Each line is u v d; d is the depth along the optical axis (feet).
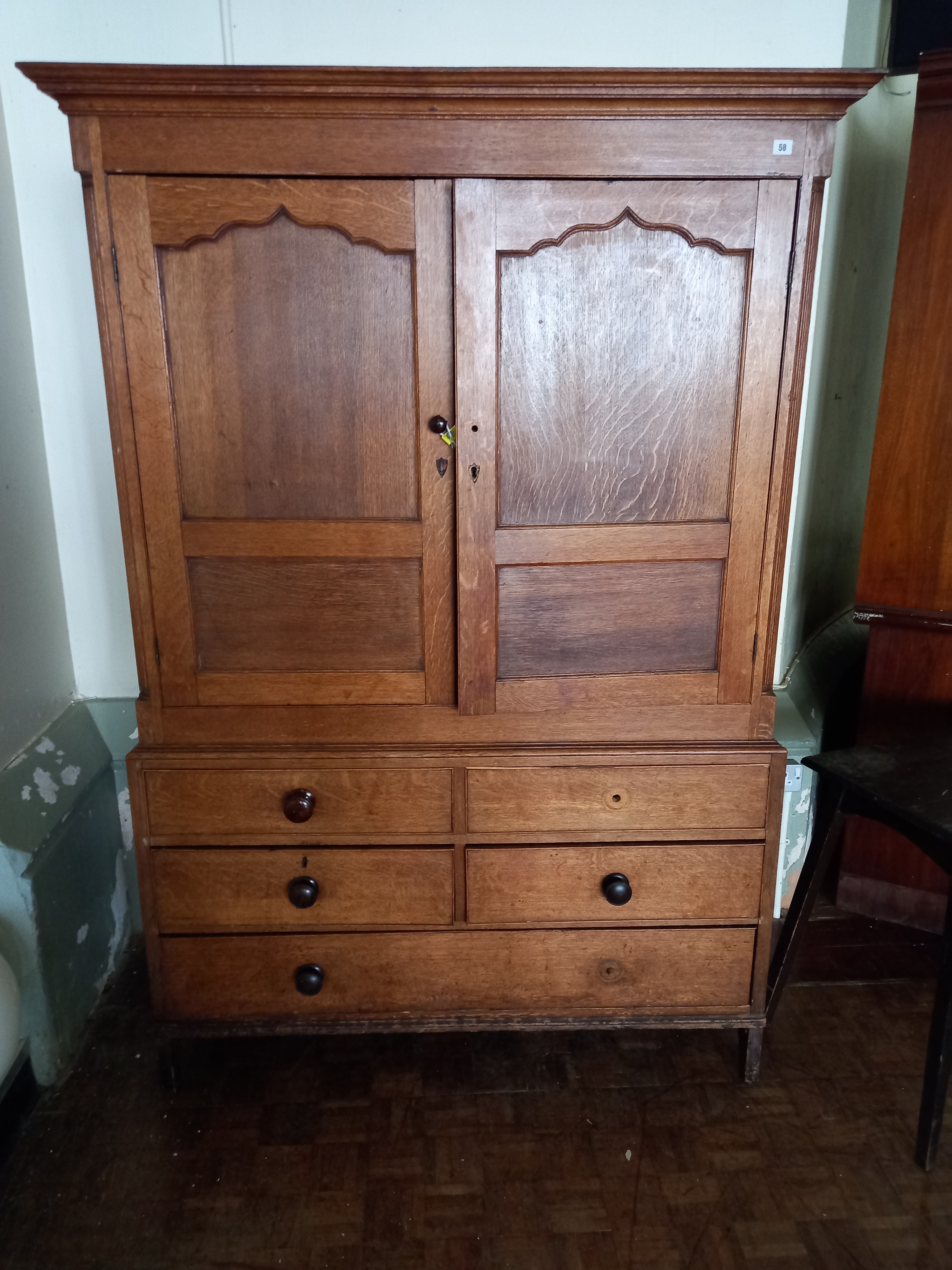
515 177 4.31
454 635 4.95
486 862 5.19
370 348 4.55
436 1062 5.79
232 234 4.38
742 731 5.14
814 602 8.81
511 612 4.93
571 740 5.12
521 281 4.47
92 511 6.49
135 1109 5.38
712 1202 4.74
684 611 5.00
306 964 5.32
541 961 5.37
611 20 6.07
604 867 5.21
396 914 5.26
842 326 7.70
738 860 5.22
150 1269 4.38
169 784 5.04
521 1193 4.79
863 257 7.98
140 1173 4.93
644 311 4.54
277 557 4.80
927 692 6.85
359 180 4.30
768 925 5.31
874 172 7.75
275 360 4.55
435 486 4.70
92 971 6.25
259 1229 4.59
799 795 7.39
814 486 7.77
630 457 4.74
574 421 4.68
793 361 4.59
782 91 4.18
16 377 5.90
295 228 4.38
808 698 7.79
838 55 6.21
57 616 6.49
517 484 4.74
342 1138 5.16
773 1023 6.14
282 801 5.07
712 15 6.09
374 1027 5.39
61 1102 5.43
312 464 4.70
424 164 4.27
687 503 4.82
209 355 4.53
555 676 5.04
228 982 5.34
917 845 4.88
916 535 6.55
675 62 6.17
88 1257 4.44
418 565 4.85
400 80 4.07
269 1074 5.66
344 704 5.04
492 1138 5.16
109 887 6.64
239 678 4.99
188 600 4.85
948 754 5.46
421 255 4.38
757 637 4.99
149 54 5.88
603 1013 5.44
